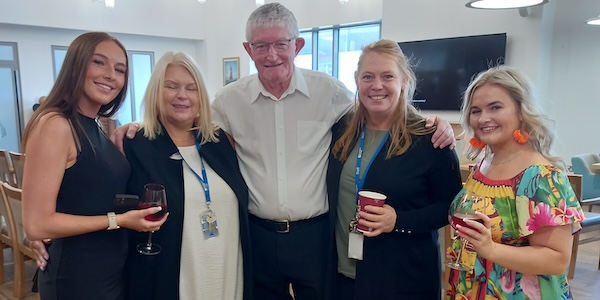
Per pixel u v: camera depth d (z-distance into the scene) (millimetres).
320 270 1863
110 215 1425
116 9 8672
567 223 1251
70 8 8062
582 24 5785
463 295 1469
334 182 1770
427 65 6793
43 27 7953
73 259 1438
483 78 1432
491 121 1387
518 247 1306
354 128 1777
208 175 1781
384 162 1648
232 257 1821
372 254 1662
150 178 1672
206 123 1830
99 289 1483
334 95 1946
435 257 1719
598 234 4801
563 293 1320
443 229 2748
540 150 1388
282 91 1898
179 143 1802
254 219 1946
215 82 10258
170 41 10031
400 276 1658
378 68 1601
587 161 5051
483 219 1278
